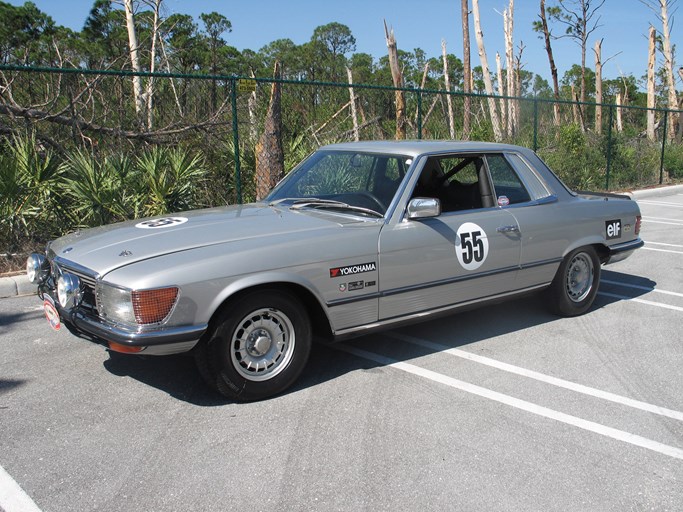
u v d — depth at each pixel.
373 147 5.44
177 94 11.29
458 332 5.78
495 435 3.88
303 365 4.42
